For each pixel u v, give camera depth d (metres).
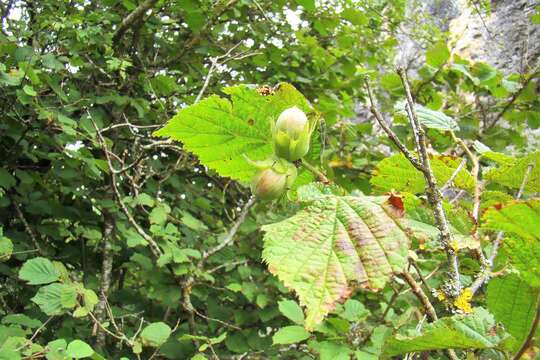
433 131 0.75
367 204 0.30
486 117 1.25
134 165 0.90
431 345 0.31
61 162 1.00
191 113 0.35
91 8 1.16
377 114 0.35
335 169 1.10
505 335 0.31
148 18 1.10
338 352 0.65
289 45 1.31
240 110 0.36
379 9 1.51
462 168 0.41
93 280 1.03
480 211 0.40
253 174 0.37
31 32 0.91
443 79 1.22
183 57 1.22
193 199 1.25
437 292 0.33
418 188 0.43
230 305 1.14
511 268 0.31
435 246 0.35
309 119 0.36
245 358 0.99
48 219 1.10
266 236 0.29
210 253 0.93
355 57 1.36
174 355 0.94
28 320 0.73
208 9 1.12
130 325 1.06
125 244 1.12
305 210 0.30
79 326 0.94
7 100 0.92
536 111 1.13
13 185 0.94
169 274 0.98
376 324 0.73
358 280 0.28
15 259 1.03
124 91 1.12
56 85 0.91
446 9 2.01
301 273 0.28
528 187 0.40
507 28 1.66
